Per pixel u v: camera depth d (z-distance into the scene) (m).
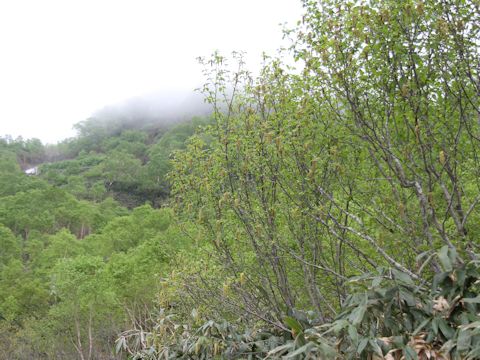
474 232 6.13
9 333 30.92
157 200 91.44
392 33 4.84
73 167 119.69
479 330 2.92
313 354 3.41
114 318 27.03
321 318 5.07
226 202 5.73
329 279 6.24
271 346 4.74
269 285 6.01
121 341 6.48
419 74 5.13
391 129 5.71
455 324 3.31
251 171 5.64
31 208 65.00
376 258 6.32
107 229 35.09
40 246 45.78
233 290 5.99
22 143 162.50
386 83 5.09
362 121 5.13
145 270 21.58
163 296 6.31
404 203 5.52
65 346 30.52
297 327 3.57
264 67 5.79
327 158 5.54
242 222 5.83
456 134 5.37
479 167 5.34
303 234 5.78
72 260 25.75
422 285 3.91
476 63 4.91
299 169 5.47
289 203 5.78
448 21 4.77
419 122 5.13
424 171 5.48
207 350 5.21
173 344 5.99
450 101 5.18
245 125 5.66
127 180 97.75
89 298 24.80
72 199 66.19
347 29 4.90
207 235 6.14
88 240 38.56
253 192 5.79
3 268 39.34
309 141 5.34
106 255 33.09
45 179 109.00
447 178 5.75
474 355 2.83
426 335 3.38
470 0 4.72
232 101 5.91
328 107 5.41
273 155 5.48
